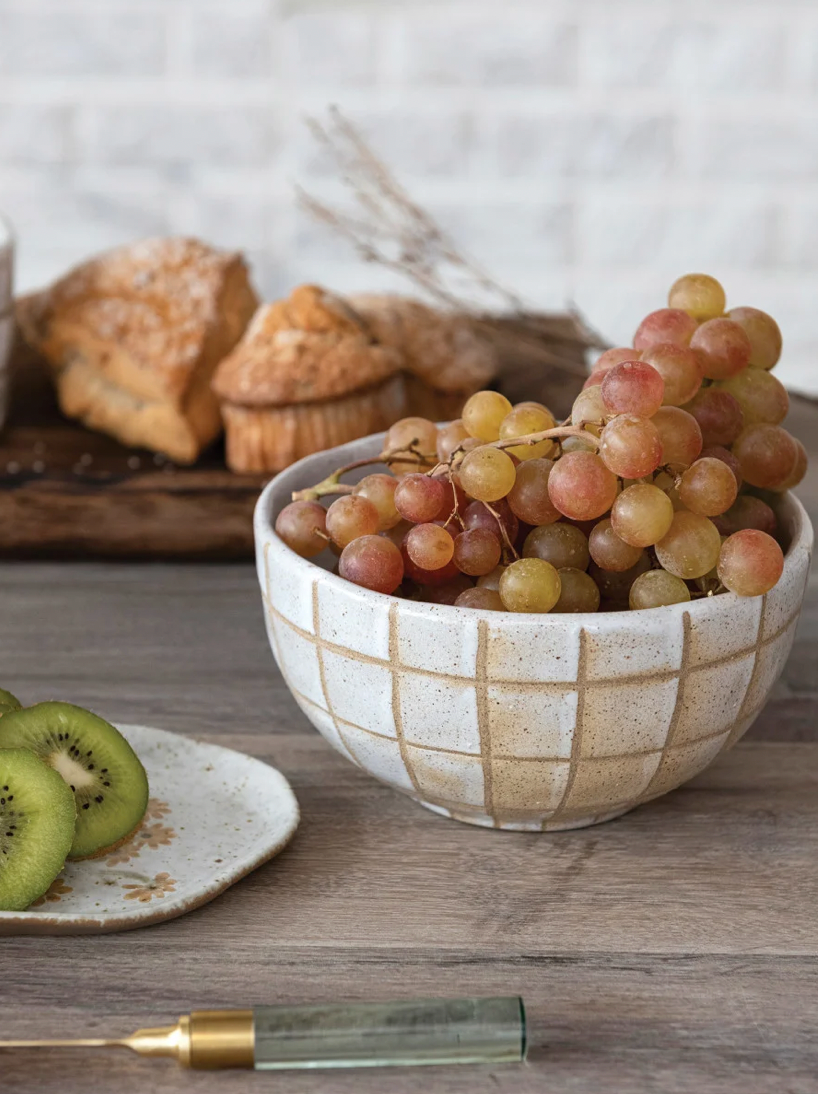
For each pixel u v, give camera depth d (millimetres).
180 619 919
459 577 730
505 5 1713
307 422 1013
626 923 704
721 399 750
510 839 749
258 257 1838
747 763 799
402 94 1756
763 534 695
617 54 1730
